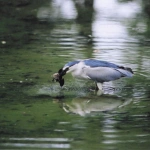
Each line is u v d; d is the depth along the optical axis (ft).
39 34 71.15
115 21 82.33
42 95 45.98
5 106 42.70
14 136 36.11
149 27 77.66
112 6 96.78
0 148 33.86
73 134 36.68
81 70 47.98
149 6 95.76
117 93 47.09
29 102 43.91
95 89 48.24
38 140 35.40
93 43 65.46
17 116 40.40
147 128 38.09
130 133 36.83
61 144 34.73
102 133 36.86
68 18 84.23
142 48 63.05
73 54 59.47
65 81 50.52
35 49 62.13
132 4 99.09
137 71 53.26
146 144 34.94
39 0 98.73
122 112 41.83
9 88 47.47
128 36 70.54
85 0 97.50
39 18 83.97
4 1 95.96
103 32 73.05
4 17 84.58
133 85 49.34
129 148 34.09
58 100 44.70
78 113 41.55
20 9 91.15
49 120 39.60
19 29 74.84
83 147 34.24
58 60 56.95
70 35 70.33
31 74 51.75
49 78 50.55
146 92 47.26
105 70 47.85
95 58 57.52
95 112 41.91
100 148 34.12
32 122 39.06
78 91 47.50
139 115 41.09
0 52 60.75
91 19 84.07
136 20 83.66
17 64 55.36
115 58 57.72
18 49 62.28
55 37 68.85
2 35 70.54
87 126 38.32
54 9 91.97
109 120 39.93
